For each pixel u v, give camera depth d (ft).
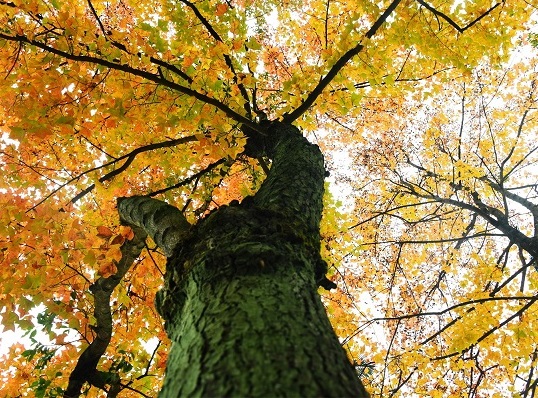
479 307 12.50
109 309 8.69
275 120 10.32
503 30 9.50
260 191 7.26
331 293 15.34
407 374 13.92
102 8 9.25
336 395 2.22
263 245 4.04
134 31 8.43
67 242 8.02
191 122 8.77
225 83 9.30
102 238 7.97
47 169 9.37
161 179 11.64
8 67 7.93
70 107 7.80
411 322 18.35
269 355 2.50
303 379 2.29
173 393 2.66
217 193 12.34
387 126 19.04
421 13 9.30
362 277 18.66
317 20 10.84
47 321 9.11
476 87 19.56
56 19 7.19
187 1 8.85
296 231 4.89
